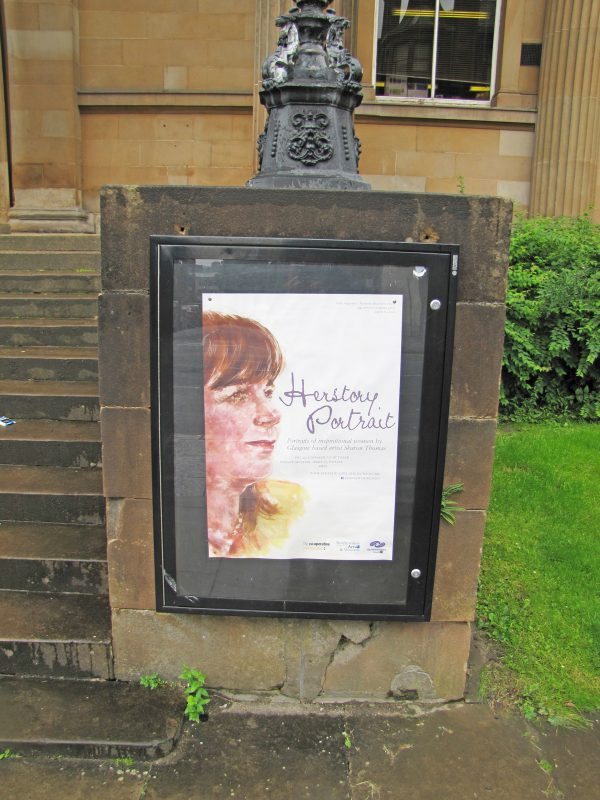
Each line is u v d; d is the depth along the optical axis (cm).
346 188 281
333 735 290
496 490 493
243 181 994
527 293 717
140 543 296
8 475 426
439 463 277
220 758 277
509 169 1030
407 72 1070
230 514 284
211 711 301
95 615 333
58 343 573
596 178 1003
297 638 304
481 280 267
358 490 281
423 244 260
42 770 270
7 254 704
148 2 959
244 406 275
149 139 987
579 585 384
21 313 618
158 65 969
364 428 276
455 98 1072
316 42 291
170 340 269
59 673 314
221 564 289
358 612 291
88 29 963
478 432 280
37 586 355
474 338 272
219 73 970
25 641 311
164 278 263
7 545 367
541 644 343
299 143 285
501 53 1023
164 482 280
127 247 267
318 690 310
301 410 274
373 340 268
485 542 425
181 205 262
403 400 274
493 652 338
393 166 1026
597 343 670
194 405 275
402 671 308
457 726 297
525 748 286
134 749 274
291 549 286
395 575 289
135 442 285
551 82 986
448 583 296
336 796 260
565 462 543
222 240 260
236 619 303
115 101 970
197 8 959
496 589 380
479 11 1051
